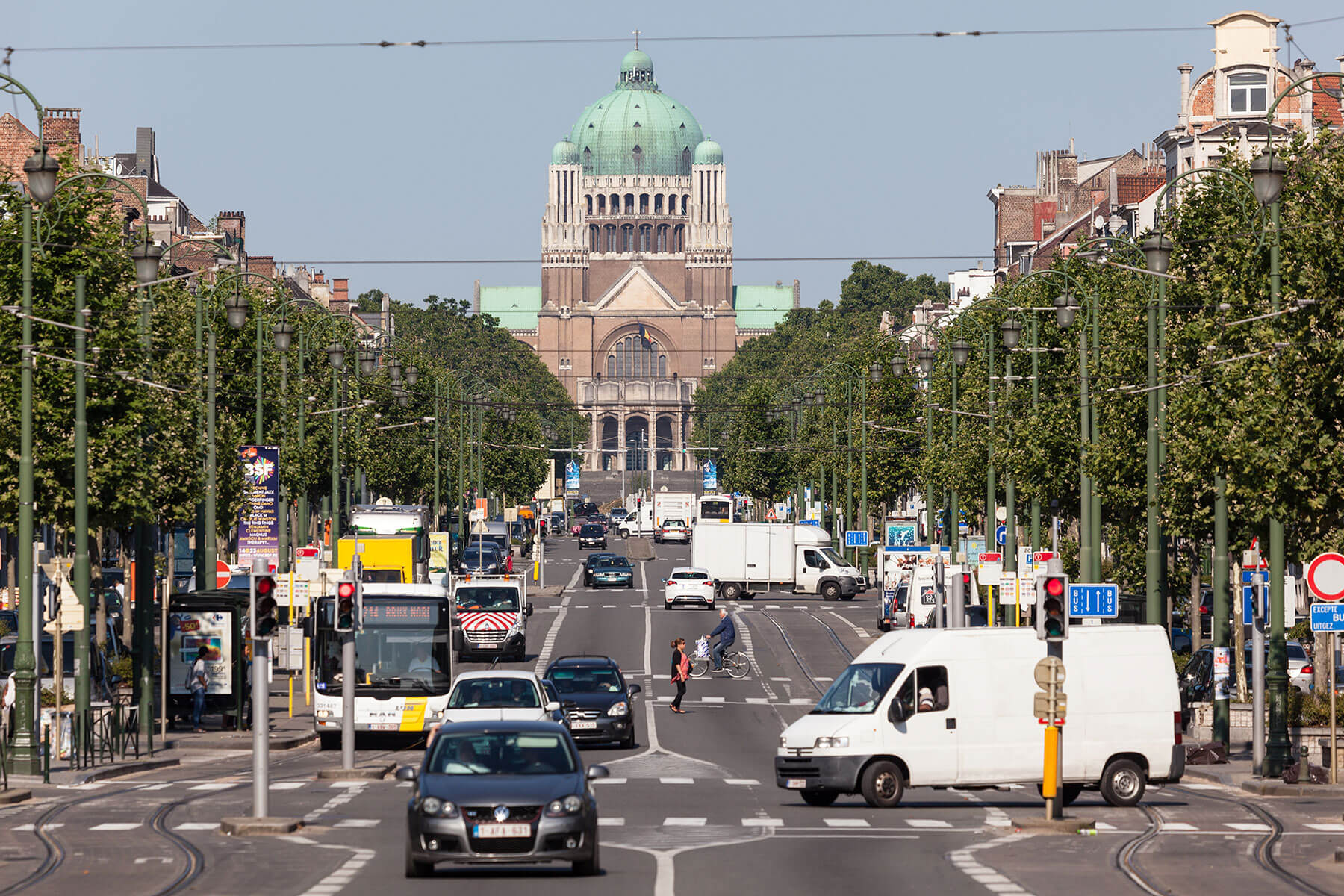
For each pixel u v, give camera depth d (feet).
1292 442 208.95
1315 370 208.44
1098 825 192.54
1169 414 276.00
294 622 385.70
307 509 595.88
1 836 177.58
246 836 177.27
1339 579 230.48
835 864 157.79
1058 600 189.06
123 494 282.56
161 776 247.91
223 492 387.75
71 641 329.93
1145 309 333.42
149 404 289.12
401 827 186.19
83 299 254.47
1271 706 240.53
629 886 142.82
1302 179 237.86
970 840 177.58
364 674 297.94
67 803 208.95
